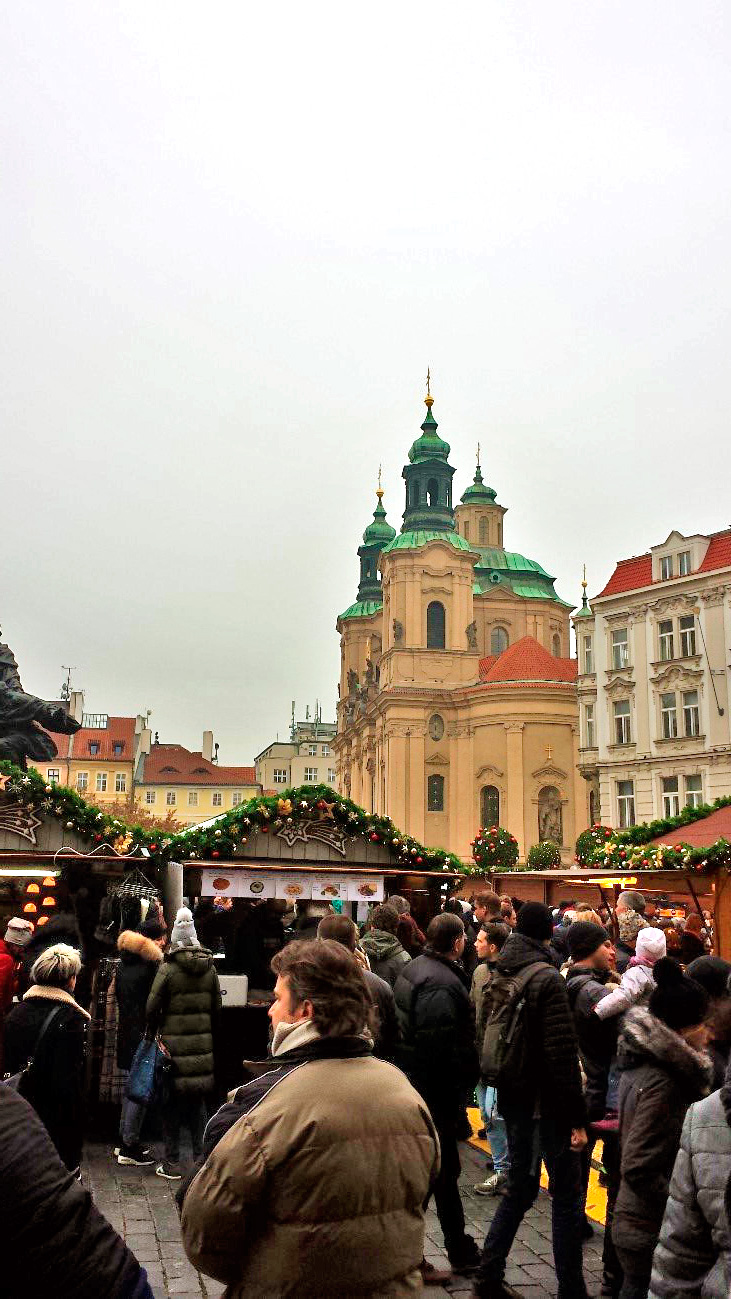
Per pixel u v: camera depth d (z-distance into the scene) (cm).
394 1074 390
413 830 7556
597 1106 762
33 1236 241
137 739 11344
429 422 8525
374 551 10631
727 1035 575
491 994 724
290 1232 350
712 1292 409
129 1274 253
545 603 9300
